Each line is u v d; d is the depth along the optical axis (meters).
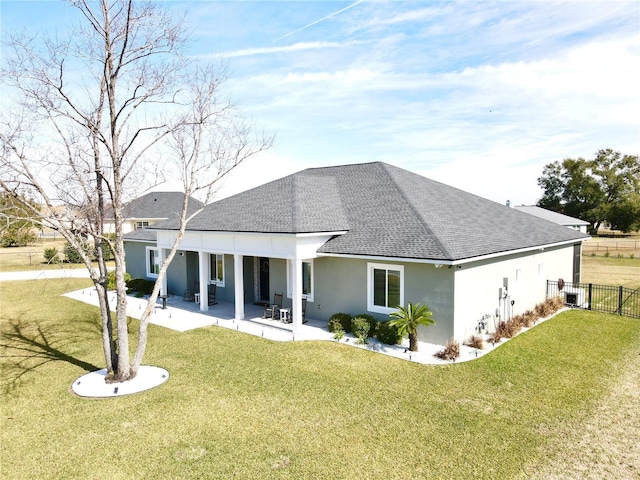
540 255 20.25
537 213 45.59
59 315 19.78
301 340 14.98
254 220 18.02
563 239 21.41
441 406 9.56
